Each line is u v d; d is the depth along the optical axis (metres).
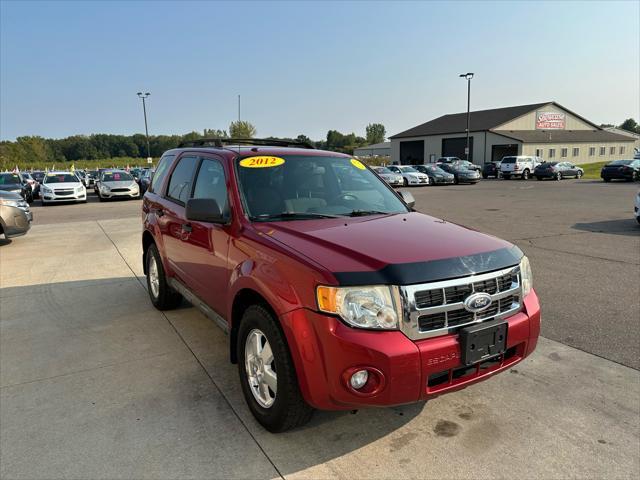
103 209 18.59
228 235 3.38
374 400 2.43
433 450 2.78
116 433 2.96
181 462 2.67
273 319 2.77
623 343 4.31
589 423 3.05
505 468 2.62
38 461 2.69
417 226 3.24
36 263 7.95
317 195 3.76
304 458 2.71
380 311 2.44
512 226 11.77
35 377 3.73
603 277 6.61
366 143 159.00
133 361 4.00
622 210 15.21
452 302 2.56
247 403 3.12
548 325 4.77
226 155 3.87
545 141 54.62
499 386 3.55
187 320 5.00
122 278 6.86
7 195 9.98
